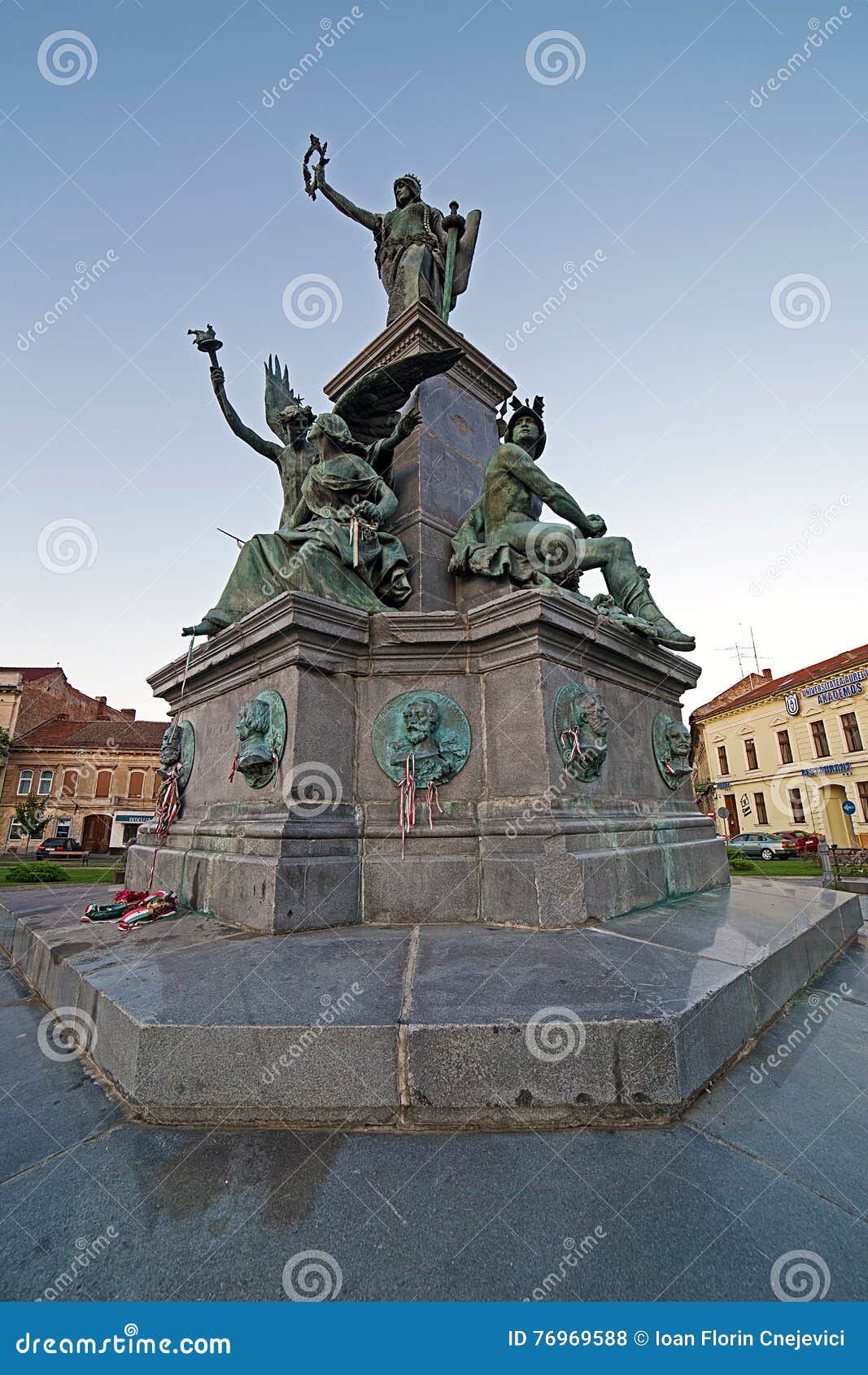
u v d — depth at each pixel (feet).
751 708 123.75
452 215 27.07
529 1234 5.17
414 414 19.61
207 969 9.45
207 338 23.52
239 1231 5.25
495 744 14.35
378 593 18.24
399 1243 5.10
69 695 161.99
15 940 15.88
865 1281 4.69
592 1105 6.86
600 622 15.67
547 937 11.37
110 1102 7.52
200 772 17.76
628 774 16.94
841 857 67.15
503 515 18.44
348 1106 6.91
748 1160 6.18
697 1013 7.64
